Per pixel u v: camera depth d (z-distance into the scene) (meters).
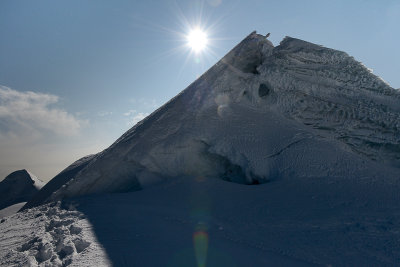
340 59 14.06
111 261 4.66
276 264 4.61
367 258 5.12
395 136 13.70
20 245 7.11
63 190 12.80
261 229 6.43
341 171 9.96
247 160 10.63
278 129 12.00
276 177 10.01
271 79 13.67
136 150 12.16
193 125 12.14
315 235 6.11
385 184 9.29
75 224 7.26
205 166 11.82
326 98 13.88
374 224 6.66
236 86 13.64
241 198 8.49
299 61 13.90
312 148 10.93
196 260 4.57
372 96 14.02
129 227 6.55
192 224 6.70
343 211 7.40
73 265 4.64
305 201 8.06
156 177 11.86
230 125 12.05
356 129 13.80
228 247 5.20
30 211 11.88
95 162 13.44
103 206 9.09
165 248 5.11
